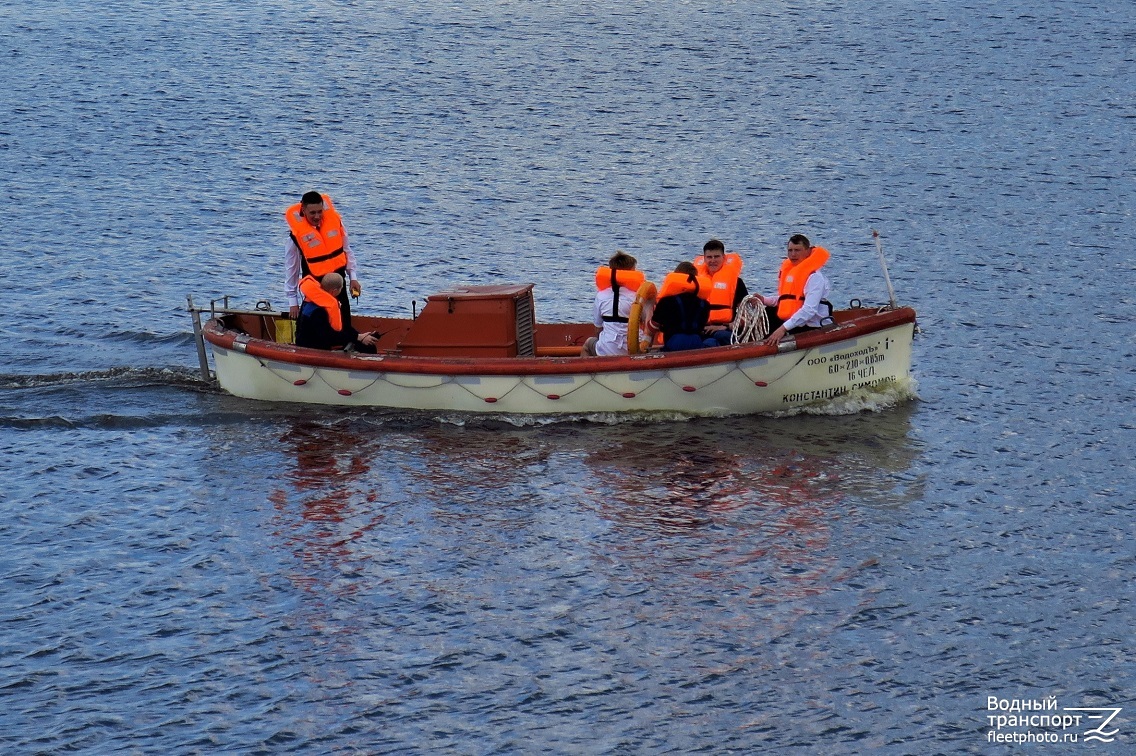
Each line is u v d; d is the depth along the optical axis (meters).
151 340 72.38
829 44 163.62
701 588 46.81
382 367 59.38
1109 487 54.69
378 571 47.91
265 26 172.62
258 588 46.91
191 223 95.19
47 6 184.50
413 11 186.38
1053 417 61.72
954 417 61.44
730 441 58.00
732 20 180.75
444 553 49.06
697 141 120.56
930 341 72.06
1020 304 78.31
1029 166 110.25
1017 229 93.75
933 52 157.75
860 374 61.22
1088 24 171.88
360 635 44.19
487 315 59.34
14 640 43.78
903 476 55.34
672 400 59.34
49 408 61.75
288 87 139.00
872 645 43.78
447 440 58.16
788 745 39.19
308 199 60.31
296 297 62.28
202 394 63.62
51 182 104.19
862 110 130.88
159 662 42.75
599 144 119.50
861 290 82.38
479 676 42.12
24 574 47.75
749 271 86.94
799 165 112.31
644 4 193.25
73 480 54.94
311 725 39.88
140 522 51.56
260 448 57.69
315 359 60.03
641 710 40.59
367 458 56.62
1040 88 138.50
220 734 39.47
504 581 47.25
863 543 49.91
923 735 39.66
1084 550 49.75
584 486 54.03
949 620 45.12
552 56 158.00
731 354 58.25
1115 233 92.25
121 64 148.25
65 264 85.19
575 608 45.66
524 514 51.81
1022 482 55.09
